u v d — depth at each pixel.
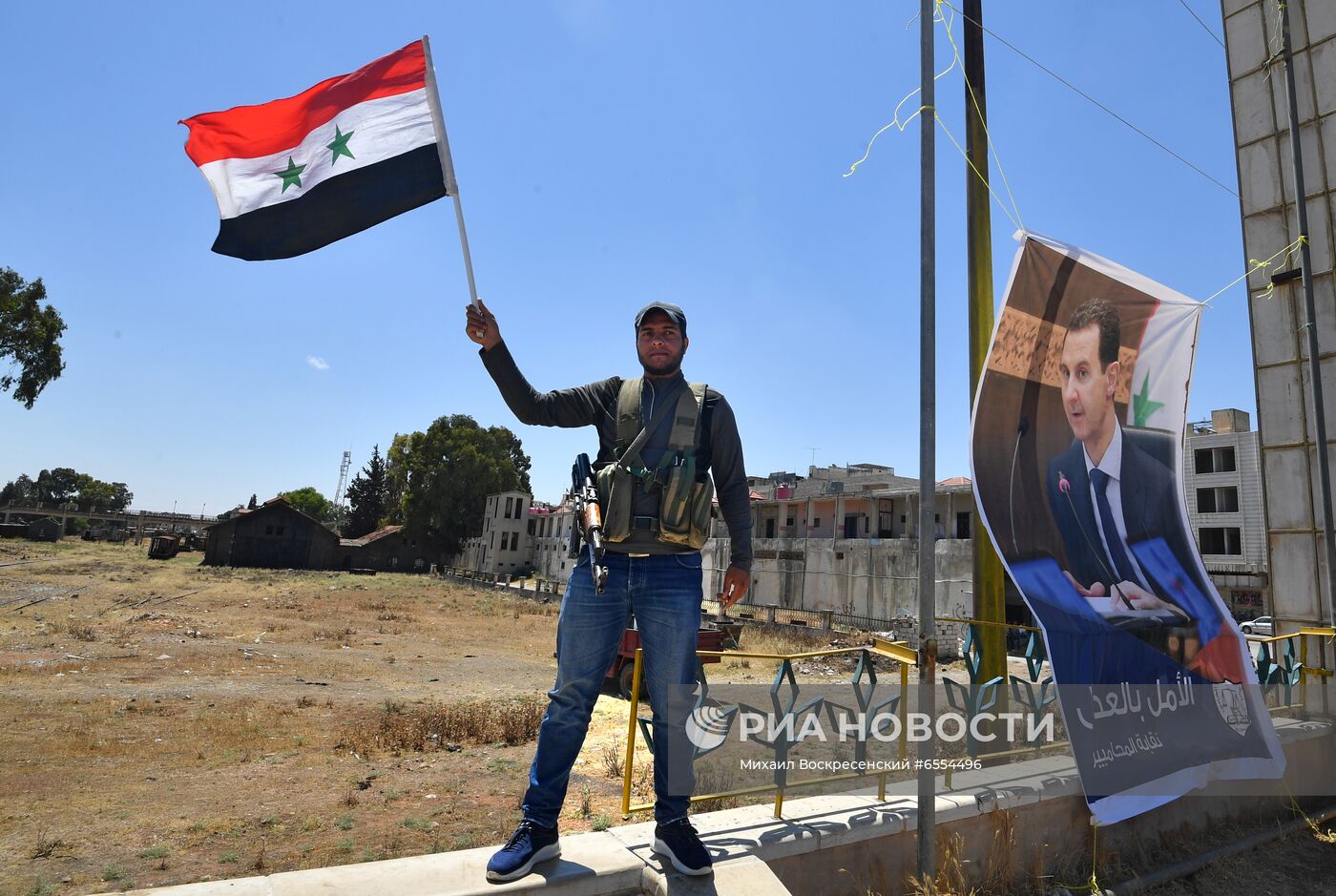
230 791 7.13
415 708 11.83
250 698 12.22
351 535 94.31
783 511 49.94
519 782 7.57
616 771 7.71
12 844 5.60
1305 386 6.15
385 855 5.40
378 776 7.77
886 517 40.97
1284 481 6.23
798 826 2.77
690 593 2.42
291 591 42.81
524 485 83.75
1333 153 6.14
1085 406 4.07
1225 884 3.89
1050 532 3.70
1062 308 3.93
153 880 4.97
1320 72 6.30
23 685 12.63
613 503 2.36
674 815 2.36
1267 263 6.43
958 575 29.92
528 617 34.44
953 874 3.04
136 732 9.59
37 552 66.00
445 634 25.77
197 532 114.62
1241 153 6.84
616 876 2.28
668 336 2.47
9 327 40.25
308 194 3.04
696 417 2.46
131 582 42.41
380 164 3.02
